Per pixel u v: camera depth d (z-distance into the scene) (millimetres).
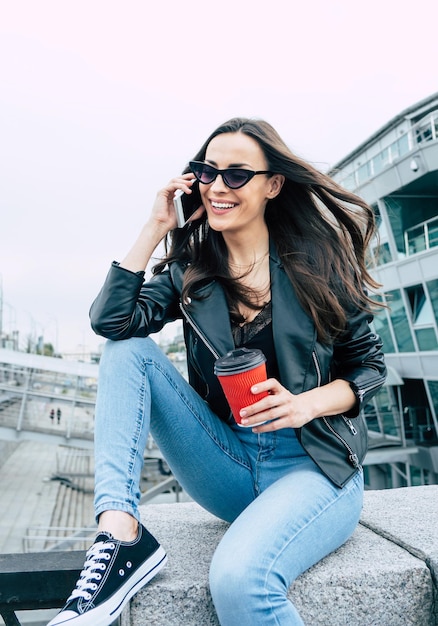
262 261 1770
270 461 1694
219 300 1687
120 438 1472
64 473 25406
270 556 1308
